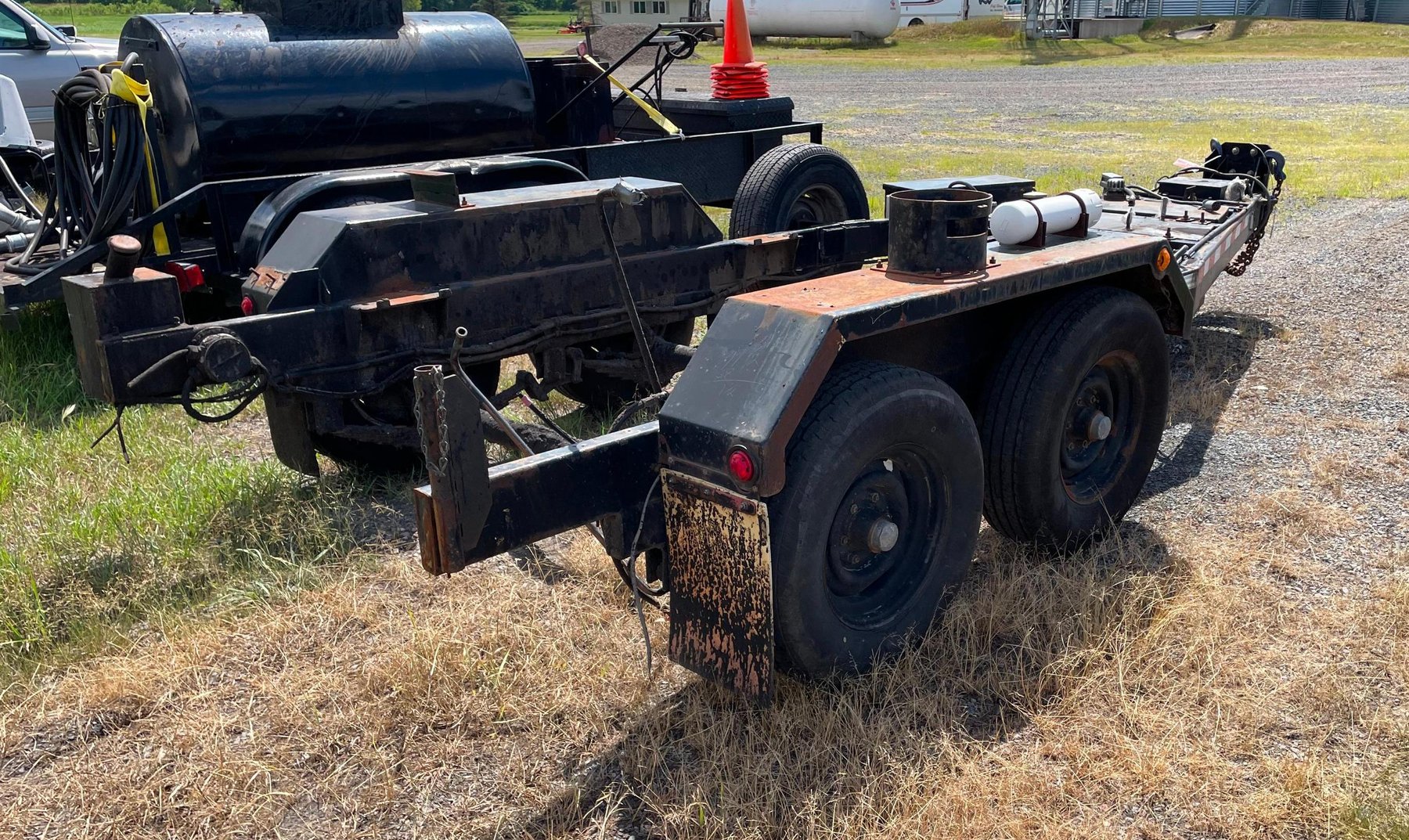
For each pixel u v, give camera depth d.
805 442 2.84
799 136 16.52
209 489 4.48
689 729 3.00
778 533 2.82
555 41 51.16
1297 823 2.63
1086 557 3.88
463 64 5.71
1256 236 6.67
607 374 4.95
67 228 5.38
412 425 4.57
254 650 3.49
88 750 3.04
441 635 3.42
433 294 4.24
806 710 3.01
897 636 3.23
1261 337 6.44
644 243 4.90
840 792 2.75
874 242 5.80
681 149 6.70
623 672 3.26
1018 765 2.82
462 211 4.32
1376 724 2.94
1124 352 3.82
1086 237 3.88
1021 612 3.48
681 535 2.89
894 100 22.14
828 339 2.72
